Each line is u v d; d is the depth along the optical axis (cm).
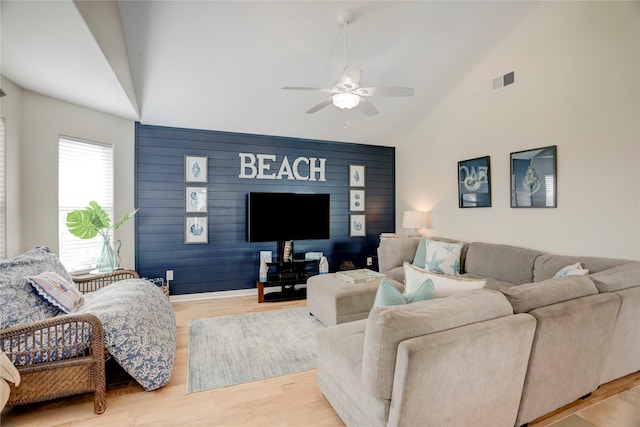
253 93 378
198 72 333
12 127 287
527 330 150
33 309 205
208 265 441
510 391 153
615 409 191
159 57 307
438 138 466
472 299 154
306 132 481
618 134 270
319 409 196
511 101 359
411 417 128
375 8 284
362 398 154
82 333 195
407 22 306
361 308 310
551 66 319
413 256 445
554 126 317
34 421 184
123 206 389
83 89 301
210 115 408
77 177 347
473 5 305
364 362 141
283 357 262
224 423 183
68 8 184
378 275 359
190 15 268
